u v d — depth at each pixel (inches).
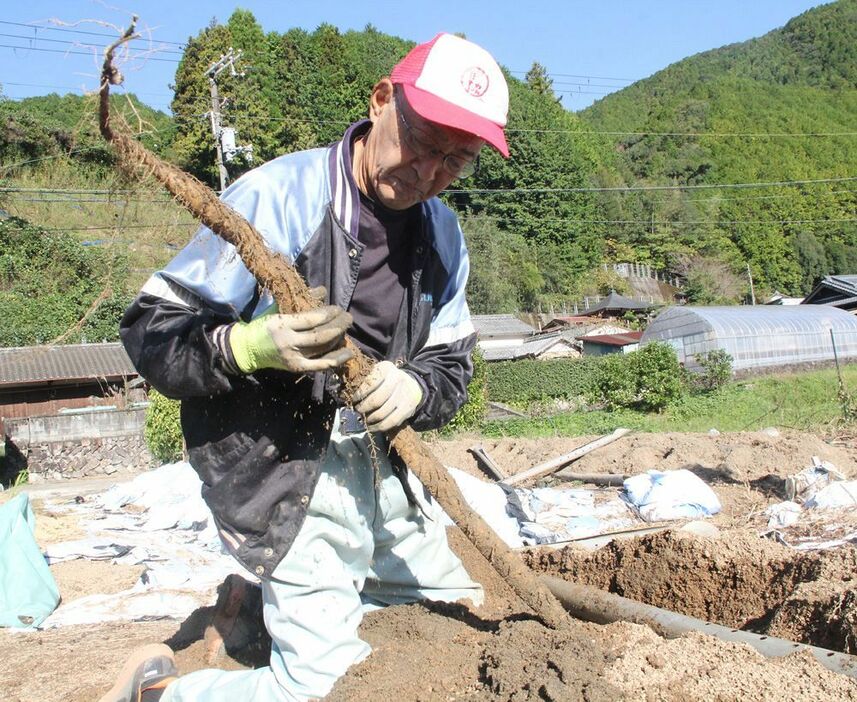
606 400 957.8
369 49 2667.3
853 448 379.2
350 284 102.6
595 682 85.3
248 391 99.6
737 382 1138.7
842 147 4106.8
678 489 275.3
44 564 210.7
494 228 2632.9
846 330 1378.0
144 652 110.7
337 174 100.9
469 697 90.7
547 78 3545.8
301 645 100.0
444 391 111.0
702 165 3821.4
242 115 922.1
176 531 297.6
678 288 3284.9
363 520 107.2
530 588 103.3
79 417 797.2
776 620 114.6
